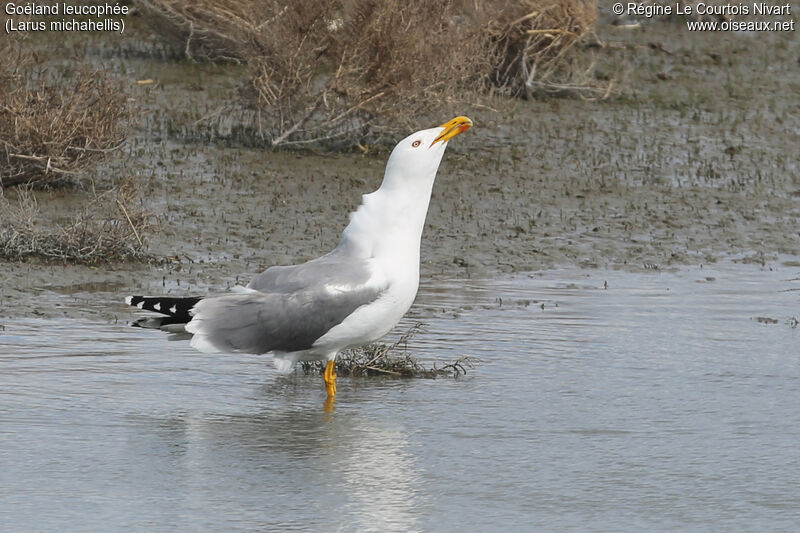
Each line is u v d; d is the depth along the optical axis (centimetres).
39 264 1532
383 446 982
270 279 1101
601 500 880
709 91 2603
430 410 1080
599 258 1680
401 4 2116
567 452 977
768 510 866
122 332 1289
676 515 855
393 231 1087
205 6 2523
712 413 1082
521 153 2172
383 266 1082
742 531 830
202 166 2006
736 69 2770
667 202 1948
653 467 948
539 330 1338
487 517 845
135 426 1018
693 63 2789
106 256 1574
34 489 878
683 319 1395
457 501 872
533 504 870
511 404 1098
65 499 861
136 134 2153
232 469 925
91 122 1834
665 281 1576
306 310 1066
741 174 2105
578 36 2520
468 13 2267
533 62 2541
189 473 915
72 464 928
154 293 1433
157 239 1662
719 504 876
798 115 2473
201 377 1164
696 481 920
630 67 2720
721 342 1305
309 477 912
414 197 1086
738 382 1173
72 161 1855
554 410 1084
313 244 1677
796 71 2784
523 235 1766
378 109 2098
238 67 2598
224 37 2520
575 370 1203
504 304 1445
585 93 2559
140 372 1167
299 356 1103
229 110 2266
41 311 1349
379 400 1107
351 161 2091
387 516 842
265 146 2145
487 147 2200
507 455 968
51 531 806
